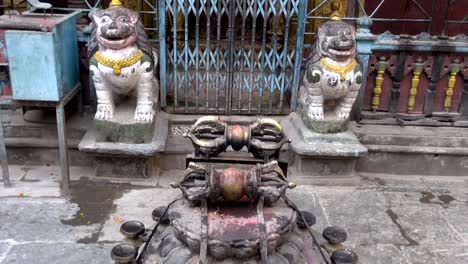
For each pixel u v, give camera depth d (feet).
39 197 12.48
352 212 12.52
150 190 13.10
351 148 13.19
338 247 8.39
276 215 7.34
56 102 11.94
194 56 14.29
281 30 17.38
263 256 6.63
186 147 14.06
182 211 7.38
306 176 13.76
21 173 13.57
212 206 7.40
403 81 14.78
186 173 7.43
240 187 6.98
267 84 14.80
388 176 14.60
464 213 12.75
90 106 14.56
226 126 7.87
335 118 13.50
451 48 14.19
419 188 14.01
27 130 13.93
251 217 7.19
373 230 11.80
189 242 6.94
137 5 17.99
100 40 12.07
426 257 10.87
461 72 14.62
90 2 17.89
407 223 12.17
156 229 8.21
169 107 15.10
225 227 6.95
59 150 12.91
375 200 13.16
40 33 11.23
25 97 11.75
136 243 8.29
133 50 12.30
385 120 15.12
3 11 16.48
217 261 6.98
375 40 14.12
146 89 12.75
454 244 11.39
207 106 14.89
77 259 10.28
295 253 7.55
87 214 11.90
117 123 12.80
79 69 14.05
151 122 12.94
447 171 14.76
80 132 14.02
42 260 10.21
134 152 12.76
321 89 13.10
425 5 20.40
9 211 11.83
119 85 12.55
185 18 13.89
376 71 14.66
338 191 13.50
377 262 10.62
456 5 20.47
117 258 7.53
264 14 13.97
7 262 10.10
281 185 7.34
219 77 14.58
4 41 11.48
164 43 14.28
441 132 14.82
